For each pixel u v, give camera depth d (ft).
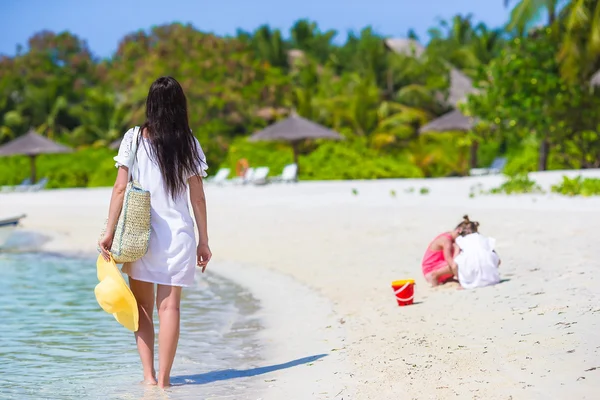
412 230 44.19
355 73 188.75
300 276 34.37
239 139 150.10
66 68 226.99
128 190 17.63
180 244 17.97
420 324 22.30
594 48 82.12
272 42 228.22
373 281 31.04
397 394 16.07
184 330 25.07
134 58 212.43
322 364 19.48
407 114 152.56
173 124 17.94
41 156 150.30
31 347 22.82
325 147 135.95
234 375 19.26
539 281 25.95
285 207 63.72
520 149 127.95
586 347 17.63
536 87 90.68
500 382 16.02
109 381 18.89
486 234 38.96
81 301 31.09
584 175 68.54
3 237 56.90
